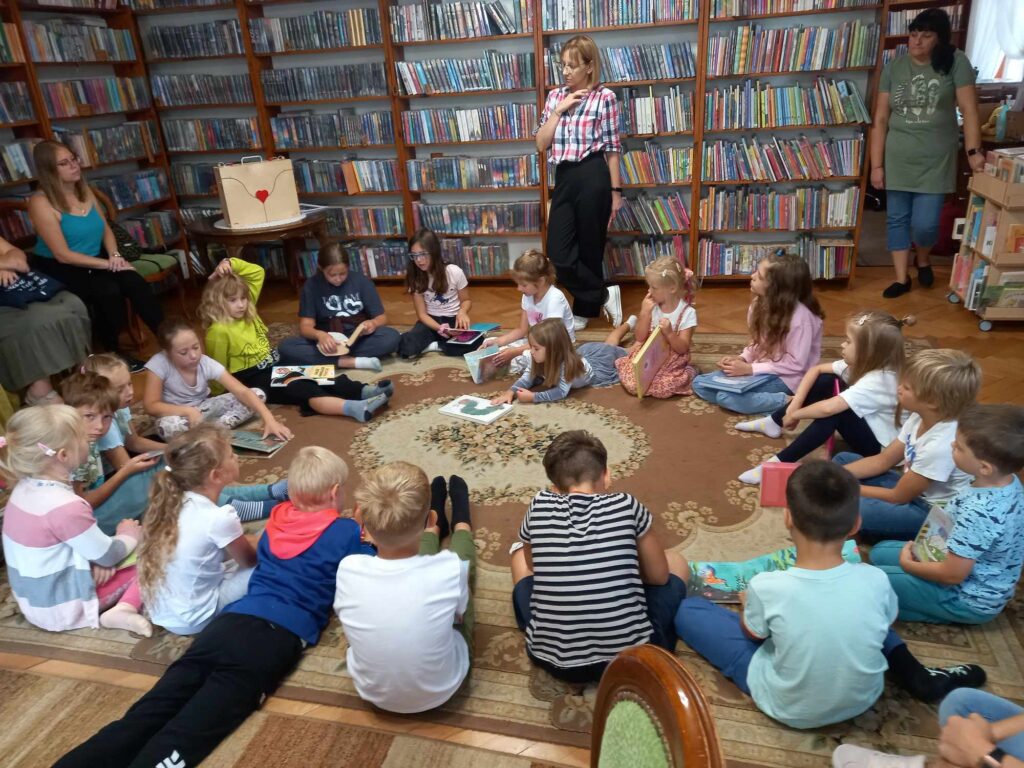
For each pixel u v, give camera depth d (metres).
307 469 1.88
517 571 2.00
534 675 1.80
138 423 3.33
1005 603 1.81
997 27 6.57
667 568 1.82
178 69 5.25
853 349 2.39
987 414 1.63
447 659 1.67
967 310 4.13
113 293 3.98
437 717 1.71
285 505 1.96
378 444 3.03
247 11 4.83
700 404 3.22
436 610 1.60
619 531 1.68
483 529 2.40
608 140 4.02
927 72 4.00
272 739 1.67
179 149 5.29
